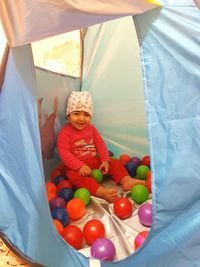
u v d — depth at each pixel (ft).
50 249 3.15
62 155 4.72
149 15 2.44
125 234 3.58
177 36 2.44
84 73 5.47
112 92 5.25
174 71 2.49
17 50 3.13
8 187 3.65
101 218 3.92
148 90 2.53
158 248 2.70
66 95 5.19
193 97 2.50
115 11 2.41
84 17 2.52
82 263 3.02
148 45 2.49
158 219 2.68
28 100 3.09
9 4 2.51
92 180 4.49
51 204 3.93
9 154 3.63
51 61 5.18
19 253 3.22
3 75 3.59
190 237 2.54
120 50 5.00
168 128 2.56
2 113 3.65
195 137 2.53
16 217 3.49
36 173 3.18
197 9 2.44
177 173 2.59
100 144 5.08
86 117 4.93
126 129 5.35
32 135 3.13
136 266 2.85
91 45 5.24
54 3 2.42
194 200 2.61
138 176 4.92
